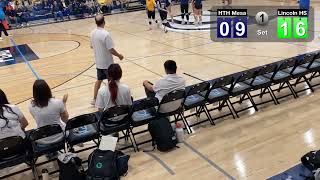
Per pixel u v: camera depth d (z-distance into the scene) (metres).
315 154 4.00
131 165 4.50
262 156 4.48
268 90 6.18
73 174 3.97
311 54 6.15
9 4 16.33
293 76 6.04
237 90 5.51
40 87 4.16
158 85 4.98
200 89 5.09
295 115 5.53
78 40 12.61
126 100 4.76
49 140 4.26
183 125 5.43
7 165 4.02
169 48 10.36
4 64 10.10
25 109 6.66
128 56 9.77
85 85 7.80
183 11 13.59
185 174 4.23
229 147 4.75
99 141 4.57
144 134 5.31
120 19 16.17
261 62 8.34
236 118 5.59
